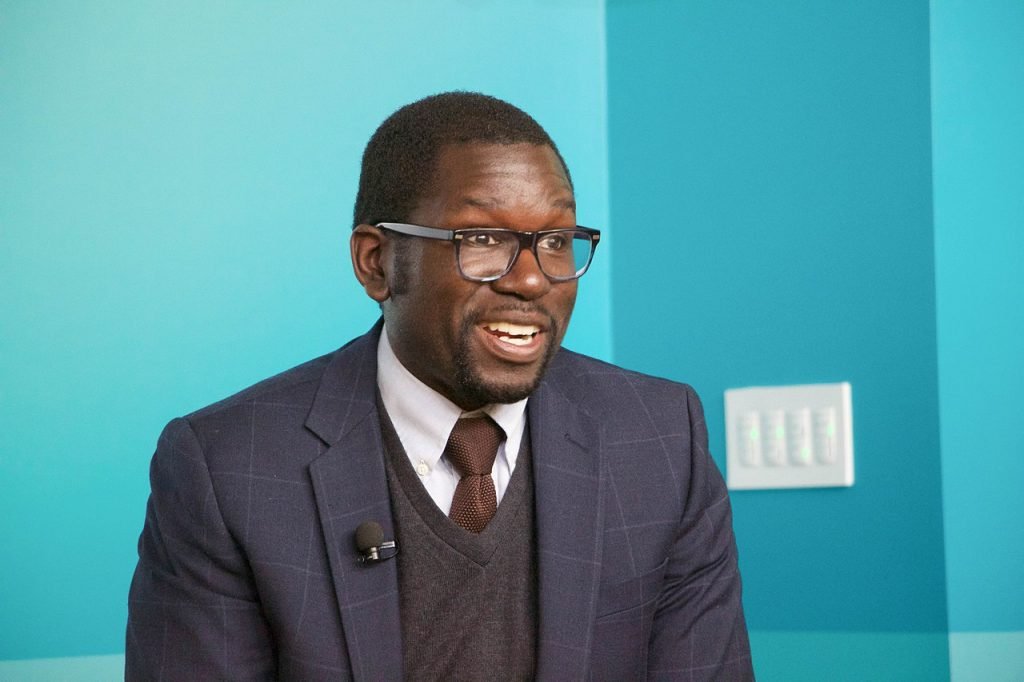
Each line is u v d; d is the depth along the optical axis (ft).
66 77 10.99
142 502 11.05
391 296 7.30
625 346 12.64
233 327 11.34
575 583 7.34
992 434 10.62
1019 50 10.64
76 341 10.91
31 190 10.85
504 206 6.86
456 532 7.24
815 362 11.42
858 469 11.14
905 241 10.96
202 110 11.34
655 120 12.53
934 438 10.74
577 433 7.80
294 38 11.67
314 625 7.07
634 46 12.69
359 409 7.53
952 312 10.74
